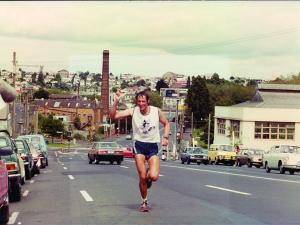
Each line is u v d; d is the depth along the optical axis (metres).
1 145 15.08
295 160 30.42
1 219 10.27
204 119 93.62
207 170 27.27
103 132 107.19
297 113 74.06
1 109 12.41
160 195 14.36
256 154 44.97
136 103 10.77
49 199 14.05
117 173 24.81
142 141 10.78
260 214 10.84
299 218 10.35
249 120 74.19
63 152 92.94
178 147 87.19
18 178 13.62
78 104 114.12
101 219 10.29
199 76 93.44
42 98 116.75
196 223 9.72
